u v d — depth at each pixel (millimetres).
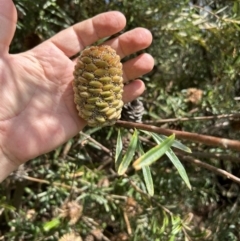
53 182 437
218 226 436
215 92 451
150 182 232
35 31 391
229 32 405
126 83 361
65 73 308
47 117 299
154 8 413
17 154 292
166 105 479
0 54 293
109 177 467
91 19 323
